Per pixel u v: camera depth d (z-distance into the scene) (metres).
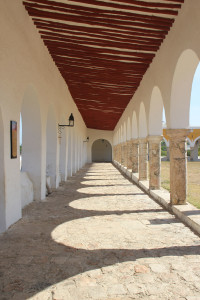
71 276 3.29
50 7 5.90
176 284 3.11
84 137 25.38
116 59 8.33
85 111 18.81
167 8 5.35
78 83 11.95
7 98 4.99
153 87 7.98
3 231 4.97
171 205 6.57
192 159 32.22
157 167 8.95
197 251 4.08
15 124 5.40
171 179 6.63
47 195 8.74
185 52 5.14
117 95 13.06
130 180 13.09
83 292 2.93
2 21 4.70
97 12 5.85
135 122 13.23
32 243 4.39
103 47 7.86
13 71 5.27
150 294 2.89
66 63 9.41
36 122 7.48
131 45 7.24
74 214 6.32
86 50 7.95
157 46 7.22
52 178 9.98
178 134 6.34
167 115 6.54
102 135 30.03
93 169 20.08
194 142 31.97
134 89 11.62
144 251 4.08
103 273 3.38
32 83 6.59
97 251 4.08
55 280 3.19
